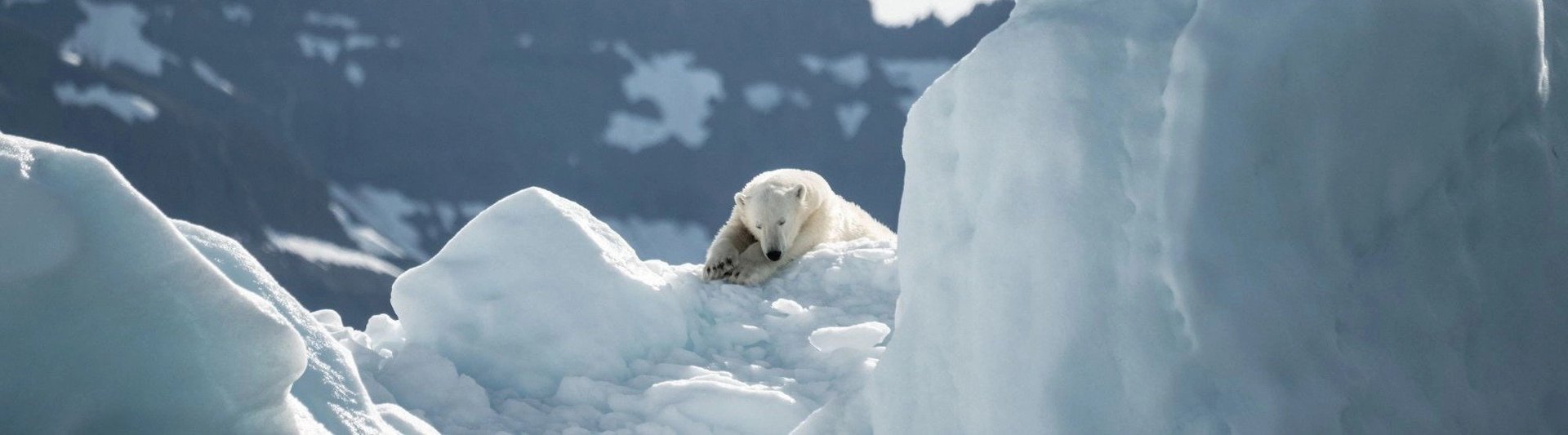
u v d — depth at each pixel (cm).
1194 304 436
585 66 17212
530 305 1057
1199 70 447
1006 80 499
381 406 675
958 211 524
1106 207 465
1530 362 462
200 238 564
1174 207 444
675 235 16538
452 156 16200
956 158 530
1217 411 429
